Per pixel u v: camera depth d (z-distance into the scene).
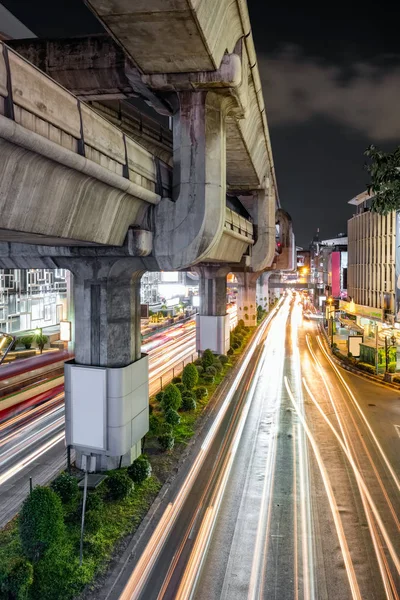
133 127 23.64
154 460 17.53
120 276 16.14
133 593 10.23
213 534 12.80
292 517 13.82
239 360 38.91
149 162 14.80
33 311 55.31
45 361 37.50
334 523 13.52
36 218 10.12
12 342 15.14
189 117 16.02
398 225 47.94
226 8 13.47
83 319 16.19
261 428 21.97
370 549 12.23
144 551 11.80
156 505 14.10
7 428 21.52
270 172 41.88
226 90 15.88
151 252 16.02
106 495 14.36
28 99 8.49
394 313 48.34
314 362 39.62
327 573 11.20
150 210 15.97
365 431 21.70
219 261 34.03
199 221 15.72
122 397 15.70
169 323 74.25
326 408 25.53
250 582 10.80
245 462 17.86
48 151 8.81
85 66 17.19
